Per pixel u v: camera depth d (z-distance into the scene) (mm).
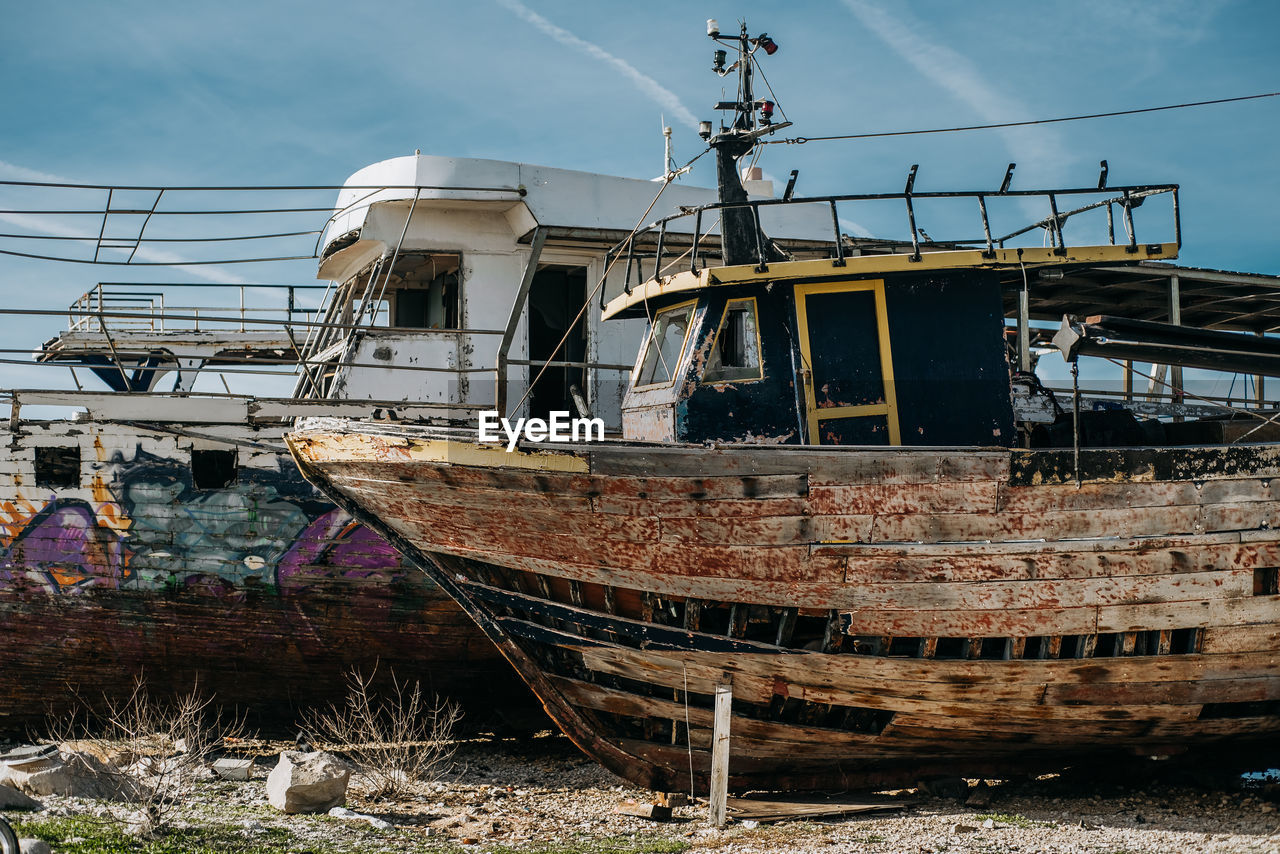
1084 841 7242
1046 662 7715
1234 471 7723
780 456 7398
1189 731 8391
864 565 7516
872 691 7875
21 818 6973
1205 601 7738
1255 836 7277
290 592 10227
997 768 8836
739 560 7582
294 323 10953
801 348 8156
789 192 8312
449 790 8945
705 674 7984
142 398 10195
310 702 10758
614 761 8539
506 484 7656
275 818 7598
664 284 8547
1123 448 7594
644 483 7445
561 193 11828
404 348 11523
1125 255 8406
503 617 8453
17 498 10141
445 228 11906
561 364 10062
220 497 10195
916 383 8211
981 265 8227
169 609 10227
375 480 8102
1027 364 8859
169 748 9992
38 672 10375
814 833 7496
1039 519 7531
